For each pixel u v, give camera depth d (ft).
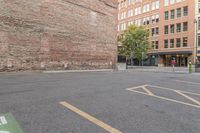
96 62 80.89
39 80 39.22
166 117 16.30
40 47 60.13
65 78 44.52
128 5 229.04
